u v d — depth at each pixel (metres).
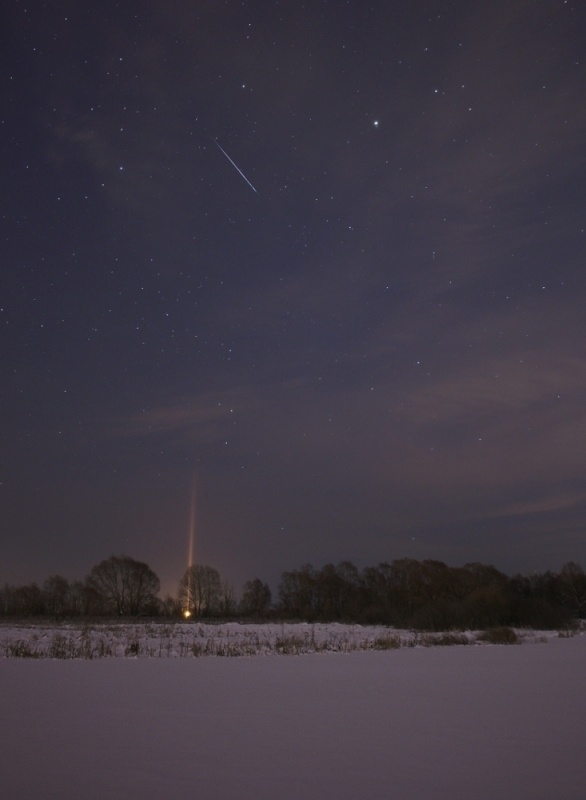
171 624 39.72
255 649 19.72
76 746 6.27
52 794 4.70
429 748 6.27
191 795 4.70
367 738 6.72
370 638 26.88
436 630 37.78
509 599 41.88
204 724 7.43
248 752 6.07
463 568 67.44
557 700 9.43
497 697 9.73
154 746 6.29
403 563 69.38
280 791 4.82
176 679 11.55
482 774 5.31
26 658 15.62
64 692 9.88
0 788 4.84
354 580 70.12
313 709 8.52
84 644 19.50
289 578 69.44
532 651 19.20
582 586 67.12
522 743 6.50
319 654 17.91
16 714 7.99
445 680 11.80
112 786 4.92
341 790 4.85
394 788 4.91
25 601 64.19
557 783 5.05
